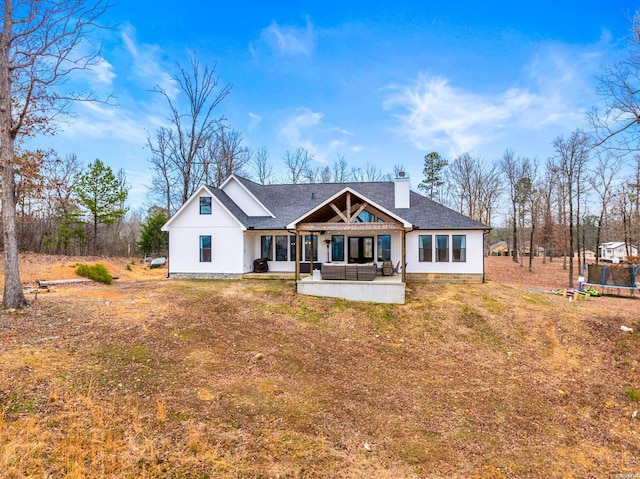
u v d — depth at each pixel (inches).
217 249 784.9
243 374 321.4
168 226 802.2
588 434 277.3
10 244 418.3
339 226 621.9
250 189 872.9
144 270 1044.5
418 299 611.8
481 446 249.4
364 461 219.5
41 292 539.5
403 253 613.3
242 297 597.6
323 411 273.3
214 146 1467.8
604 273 757.9
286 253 822.5
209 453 206.1
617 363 405.4
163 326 421.1
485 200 1754.4
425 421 276.5
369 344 444.5
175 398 264.4
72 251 1333.7
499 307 574.2
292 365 357.1
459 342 457.7
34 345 321.7
